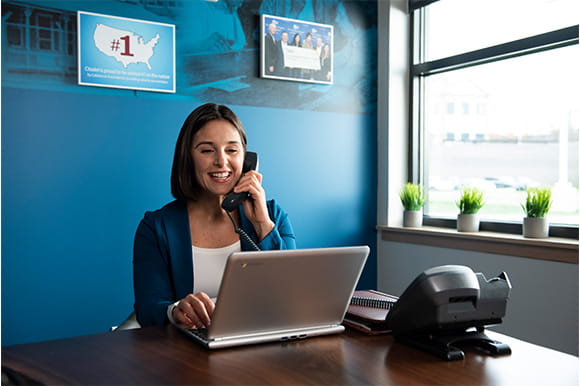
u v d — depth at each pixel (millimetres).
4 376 1029
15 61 2547
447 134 3422
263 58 3166
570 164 2689
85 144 2725
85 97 2717
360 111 3594
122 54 2773
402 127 3621
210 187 1733
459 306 1199
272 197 3262
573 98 2662
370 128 3641
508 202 3029
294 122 3332
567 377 1047
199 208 1789
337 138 3504
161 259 1665
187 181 1743
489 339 1229
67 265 2703
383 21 3590
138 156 2863
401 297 1236
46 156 2631
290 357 1146
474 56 3152
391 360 1139
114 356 1146
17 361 1113
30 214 2604
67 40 2666
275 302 1218
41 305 2648
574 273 2463
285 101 3295
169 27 2893
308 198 3395
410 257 3412
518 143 2963
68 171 2688
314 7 3391
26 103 2576
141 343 1239
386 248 3598
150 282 1607
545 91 2807
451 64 3303
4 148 2533
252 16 3174
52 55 2629
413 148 3605
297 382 1004
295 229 3352
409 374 1054
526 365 1115
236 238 1803
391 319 1256
